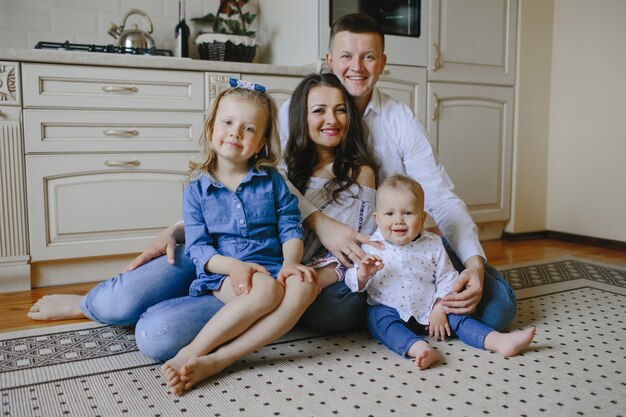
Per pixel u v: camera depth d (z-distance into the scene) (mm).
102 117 2234
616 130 3031
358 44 1671
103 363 1361
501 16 3105
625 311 1786
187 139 2381
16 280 2166
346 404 1135
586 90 3170
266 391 1195
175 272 1531
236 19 3043
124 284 1514
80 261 2295
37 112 2137
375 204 1654
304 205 1553
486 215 3170
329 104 1594
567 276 2289
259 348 1363
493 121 3143
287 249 1438
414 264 1499
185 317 1331
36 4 2613
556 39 3318
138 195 2326
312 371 1305
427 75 2896
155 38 2883
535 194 3344
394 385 1226
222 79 2406
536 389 1204
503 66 3152
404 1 2822
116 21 2783
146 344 1318
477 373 1288
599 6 3092
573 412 1102
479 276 1494
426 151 1771
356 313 1543
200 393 1188
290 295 1308
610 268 2443
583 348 1447
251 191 1451
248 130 1403
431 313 1508
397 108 1818
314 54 2664
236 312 1264
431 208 1746
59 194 2201
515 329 1608
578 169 3227
